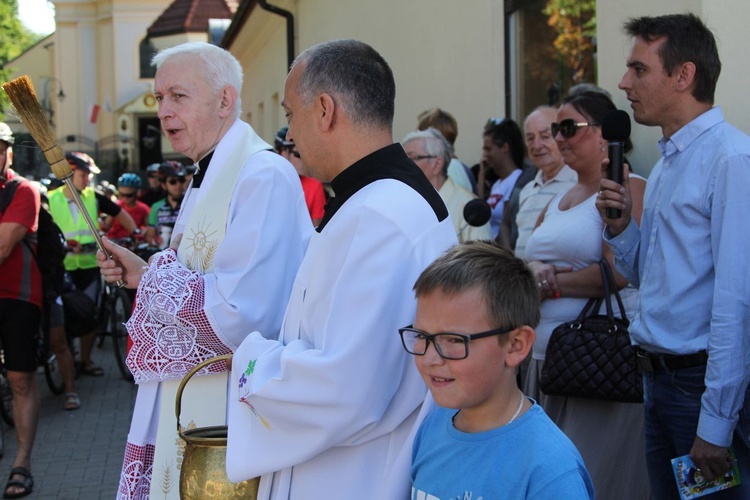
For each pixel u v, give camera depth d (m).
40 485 5.43
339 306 2.16
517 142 5.61
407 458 2.15
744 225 2.58
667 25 2.80
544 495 1.80
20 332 5.18
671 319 2.76
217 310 2.82
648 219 2.98
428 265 2.10
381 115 2.33
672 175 2.82
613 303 3.53
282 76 14.41
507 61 6.17
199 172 3.20
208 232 3.01
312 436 2.19
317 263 2.28
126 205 10.46
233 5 27.62
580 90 3.81
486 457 1.90
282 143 6.46
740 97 3.64
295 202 3.04
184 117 3.11
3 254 5.03
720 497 2.76
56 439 6.45
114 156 34.12
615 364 3.22
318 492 2.26
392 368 2.17
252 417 2.33
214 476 2.46
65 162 3.14
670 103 2.80
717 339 2.57
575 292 3.52
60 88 37.72
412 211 2.21
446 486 1.94
